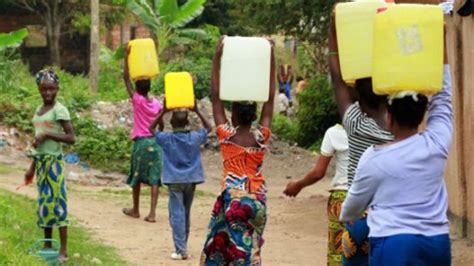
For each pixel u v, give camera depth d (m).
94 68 36.25
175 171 14.96
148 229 17.86
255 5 36.44
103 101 32.59
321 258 15.59
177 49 46.16
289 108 44.69
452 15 17.22
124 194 23.17
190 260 15.02
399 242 7.41
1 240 13.06
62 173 13.22
